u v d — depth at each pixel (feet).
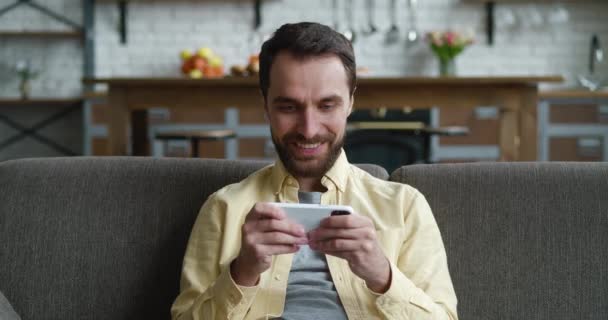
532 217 4.40
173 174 4.72
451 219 4.46
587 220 4.36
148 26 17.97
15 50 18.39
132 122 12.78
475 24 17.80
